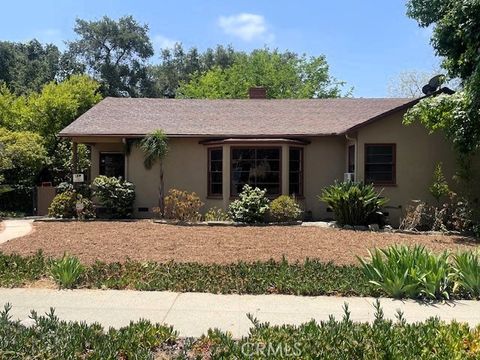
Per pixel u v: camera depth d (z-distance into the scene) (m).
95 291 6.79
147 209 17.81
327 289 6.73
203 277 7.32
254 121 18.78
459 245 11.82
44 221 15.87
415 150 16.17
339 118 18.97
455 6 12.73
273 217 15.81
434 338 4.11
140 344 4.18
